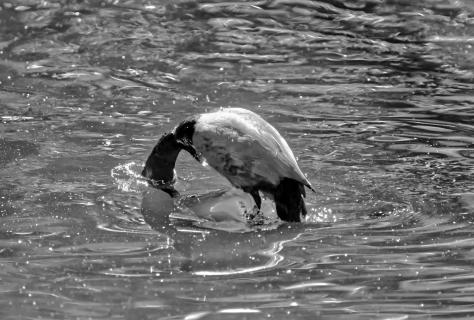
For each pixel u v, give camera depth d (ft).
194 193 38.27
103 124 45.52
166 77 52.16
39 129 44.60
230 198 37.63
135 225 35.32
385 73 53.16
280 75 52.70
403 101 49.03
